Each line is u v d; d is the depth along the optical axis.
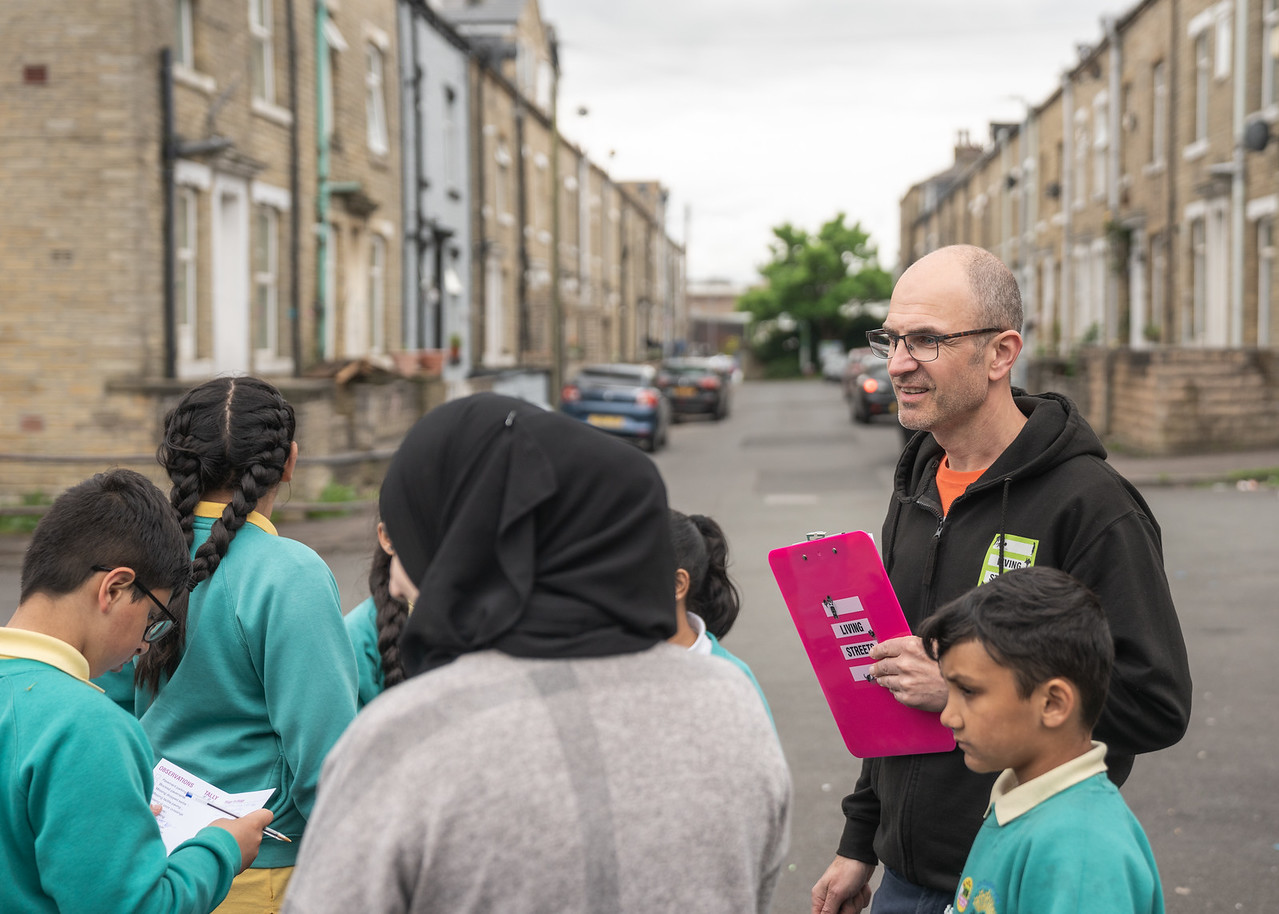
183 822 2.16
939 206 52.81
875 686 2.20
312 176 17.86
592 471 1.41
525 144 32.69
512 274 31.61
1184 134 21.78
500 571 1.40
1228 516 11.91
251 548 2.28
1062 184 30.84
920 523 2.40
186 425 2.34
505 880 1.25
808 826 4.55
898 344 2.29
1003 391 2.30
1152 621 2.04
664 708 1.37
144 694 2.32
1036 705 1.70
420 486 1.45
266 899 2.27
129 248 12.46
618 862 1.28
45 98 12.41
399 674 2.59
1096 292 27.84
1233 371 17.27
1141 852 1.69
